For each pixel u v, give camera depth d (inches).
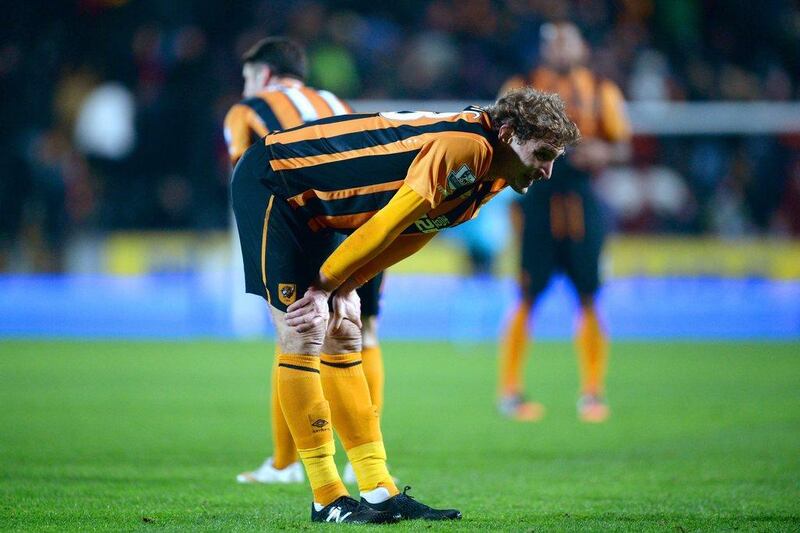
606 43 2321.6
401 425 951.6
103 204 2014.0
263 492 605.6
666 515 529.0
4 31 2153.1
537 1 2346.2
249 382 1269.7
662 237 1996.8
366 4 2377.0
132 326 1914.4
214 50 2194.9
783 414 1027.3
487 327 1929.1
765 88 2374.5
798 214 2186.3
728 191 2176.4
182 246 1925.4
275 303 500.1
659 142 2186.3
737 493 608.1
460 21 2351.1
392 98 2209.6
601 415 1013.2
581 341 1027.9
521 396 1031.6
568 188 1023.0
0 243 1920.5
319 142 492.4
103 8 2175.2
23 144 1974.7
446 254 1932.8
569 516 523.8
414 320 1939.0
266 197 501.0
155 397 1128.8
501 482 655.8
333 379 514.9
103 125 2048.5
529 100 468.1
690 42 2447.1
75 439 836.0
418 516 501.4
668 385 1283.2
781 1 2491.4
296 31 2235.5
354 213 491.5
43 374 1332.4
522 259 1034.7
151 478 659.4
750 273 1989.4
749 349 1756.9
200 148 2048.5
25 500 568.4
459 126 470.9
